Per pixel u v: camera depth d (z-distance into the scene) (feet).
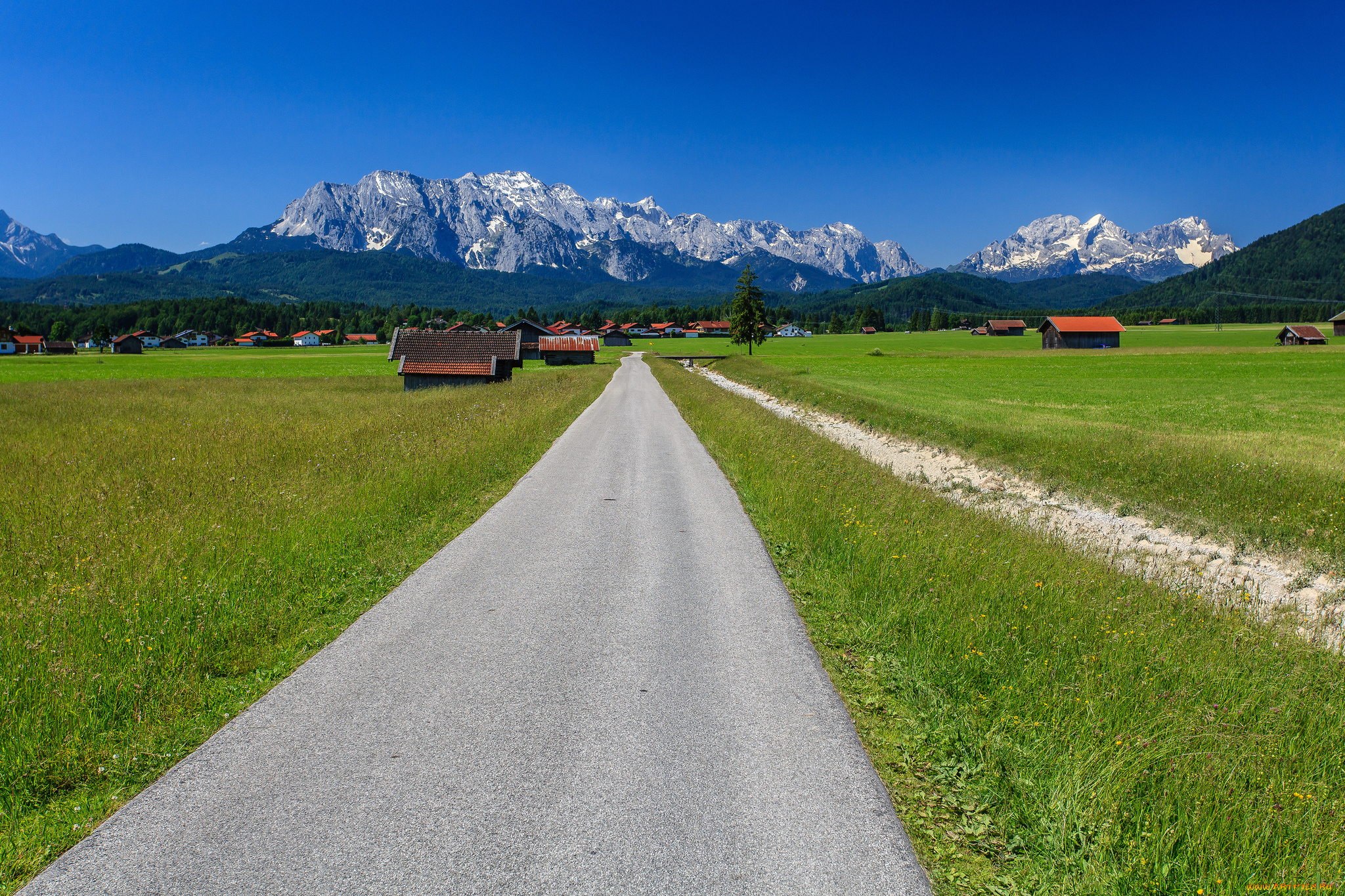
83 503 35.14
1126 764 13.94
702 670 18.93
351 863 11.55
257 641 20.30
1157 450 60.64
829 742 15.43
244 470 43.21
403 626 21.84
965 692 17.65
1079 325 345.10
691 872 11.41
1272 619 26.04
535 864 11.53
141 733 15.49
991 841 12.46
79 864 11.66
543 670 18.86
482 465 47.83
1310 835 12.14
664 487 44.88
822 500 36.04
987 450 68.03
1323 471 51.98
